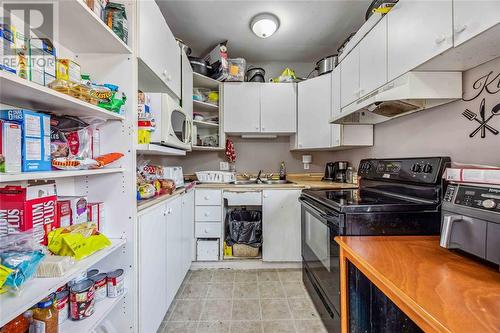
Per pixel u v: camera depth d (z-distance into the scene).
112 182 1.18
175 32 2.42
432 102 1.45
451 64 1.18
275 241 2.38
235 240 2.42
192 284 2.10
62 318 0.93
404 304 0.62
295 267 2.43
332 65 2.48
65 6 0.83
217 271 2.37
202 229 2.40
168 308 1.65
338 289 1.23
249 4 2.00
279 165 3.07
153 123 1.37
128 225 1.17
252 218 2.63
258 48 2.73
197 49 2.76
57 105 0.89
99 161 1.03
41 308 0.83
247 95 2.73
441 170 1.22
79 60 1.19
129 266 1.17
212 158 3.01
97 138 1.16
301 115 2.71
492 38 0.92
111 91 1.08
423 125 1.60
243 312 1.70
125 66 1.20
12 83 0.64
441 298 0.61
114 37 1.04
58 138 0.94
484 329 0.50
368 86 1.65
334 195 1.65
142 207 1.24
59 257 0.80
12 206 0.79
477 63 1.17
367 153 2.35
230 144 2.90
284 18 2.18
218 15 2.15
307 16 2.16
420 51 1.17
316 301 1.67
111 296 1.10
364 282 1.09
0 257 0.69
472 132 1.24
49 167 0.81
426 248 0.98
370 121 2.11
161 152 1.59
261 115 2.73
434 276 0.73
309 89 2.66
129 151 1.17
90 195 1.18
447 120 1.40
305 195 1.89
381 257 0.88
